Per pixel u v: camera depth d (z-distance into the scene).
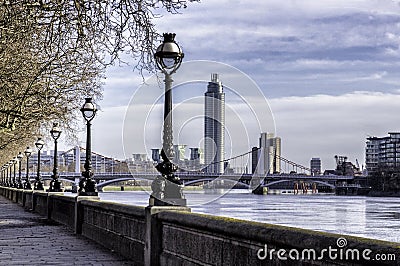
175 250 10.88
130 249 14.10
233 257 8.49
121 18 16.42
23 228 23.73
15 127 33.75
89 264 13.46
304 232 6.91
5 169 107.88
